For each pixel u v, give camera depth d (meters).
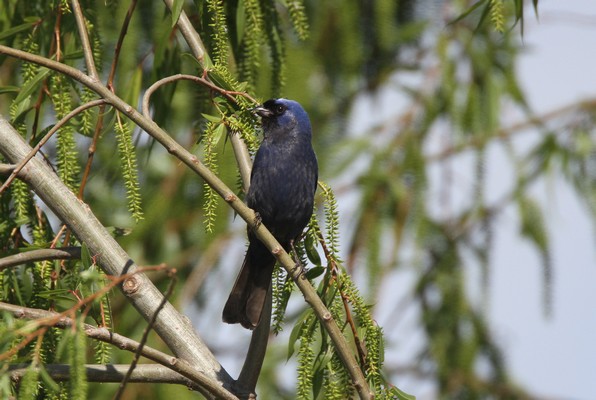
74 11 8.80
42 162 8.28
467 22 13.61
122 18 11.77
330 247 8.27
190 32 9.17
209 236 12.82
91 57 8.70
